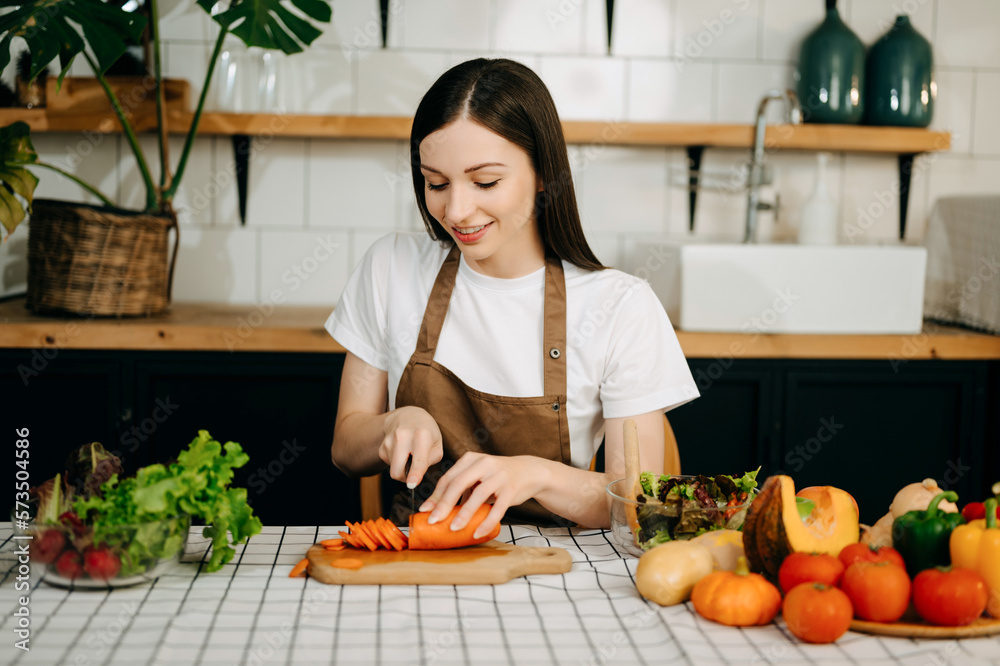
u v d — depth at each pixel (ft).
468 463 3.34
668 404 4.26
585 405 4.35
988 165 7.98
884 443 6.93
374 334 4.63
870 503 6.98
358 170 7.81
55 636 2.40
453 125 3.55
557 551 3.07
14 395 6.35
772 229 8.03
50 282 6.36
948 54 7.98
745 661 2.35
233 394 6.55
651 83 7.86
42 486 2.81
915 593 2.54
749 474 3.18
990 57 8.00
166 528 2.77
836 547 2.83
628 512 3.11
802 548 2.71
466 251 3.81
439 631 2.51
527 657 2.36
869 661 2.36
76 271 6.32
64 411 6.42
